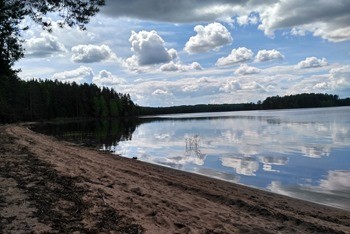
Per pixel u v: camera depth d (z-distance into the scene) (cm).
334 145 2911
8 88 7062
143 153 2720
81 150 2319
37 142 2144
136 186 1064
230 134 4275
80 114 11594
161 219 745
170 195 1037
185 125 6831
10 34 1234
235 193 1237
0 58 1405
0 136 2169
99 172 1213
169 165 2092
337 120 6500
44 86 11069
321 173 1794
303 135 3838
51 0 1066
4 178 852
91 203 743
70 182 891
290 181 1616
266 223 853
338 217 1002
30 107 9600
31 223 599
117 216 697
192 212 868
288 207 1079
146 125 7262
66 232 584
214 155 2528
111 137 4228
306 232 809
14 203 679
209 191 1199
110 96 13700
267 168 1956
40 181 854
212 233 725
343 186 1505
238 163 2148
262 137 3766
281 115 10175
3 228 568
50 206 688
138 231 639
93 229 611
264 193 1320
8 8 1051
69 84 11900
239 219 860
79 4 1094
